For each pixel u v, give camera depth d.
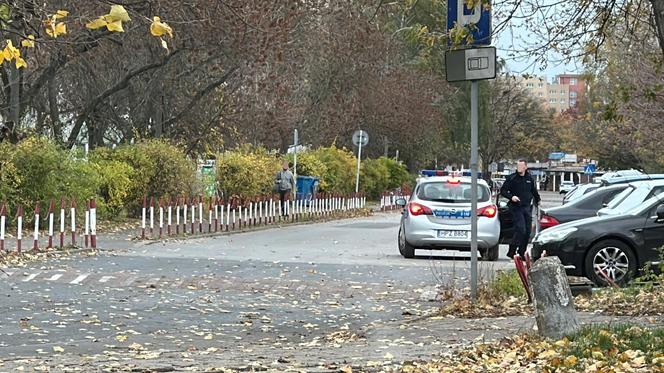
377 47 74.62
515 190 30.44
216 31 47.81
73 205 32.59
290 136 78.62
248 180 58.34
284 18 50.72
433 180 32.06
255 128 65.88
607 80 31.86
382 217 67.06
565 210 31.38
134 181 48.66
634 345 13.70
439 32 19.20
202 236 41.56
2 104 49.19
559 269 14.66
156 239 37.94
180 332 17.14
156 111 58.34
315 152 79.25
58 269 25.52
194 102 56.75
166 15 43.62
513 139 152.12
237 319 18.78
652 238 23.36
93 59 51.81
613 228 23.42
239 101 60.22
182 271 25.86
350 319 19.08
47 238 36.28
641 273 23.36
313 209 62.06
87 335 16.53
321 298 21.95
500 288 20.56
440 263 29.59
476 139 19.95
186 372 12.73
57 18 12.37
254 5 48.19
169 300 20.92
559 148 179.50
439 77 92.56
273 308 20.31
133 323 17.92
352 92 80.25
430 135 99.44
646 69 32.66
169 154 50.03
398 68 88.56
